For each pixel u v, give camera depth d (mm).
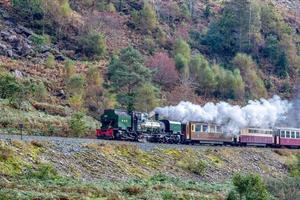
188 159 65375
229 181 62750
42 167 48000
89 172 52594
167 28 144125
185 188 53969
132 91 100938
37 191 42938
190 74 123000
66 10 128500
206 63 124125
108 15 136250
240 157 73688
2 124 74312
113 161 56531
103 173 53344
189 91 116375
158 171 59469
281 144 89688
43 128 77125
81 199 42188
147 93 97688
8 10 124250
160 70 117562
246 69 135875
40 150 52375
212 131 82312
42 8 126438
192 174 62438
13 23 120250
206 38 145625
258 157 76188
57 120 82688
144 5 142000
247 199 46969
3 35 113750
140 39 133625
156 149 64750
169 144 71812
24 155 50062
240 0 150500
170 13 151000
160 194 48750
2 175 45688
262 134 87562
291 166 76188
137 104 96875
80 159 54031
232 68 137125
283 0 191875
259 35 150250
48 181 46438
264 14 159750
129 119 73250
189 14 153875
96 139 66562
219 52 143625
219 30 148625
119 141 65750
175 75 118625
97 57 119938
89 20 129625
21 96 84500
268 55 147625
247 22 148875
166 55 125688
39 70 105500
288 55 149000
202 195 51312
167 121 78125
